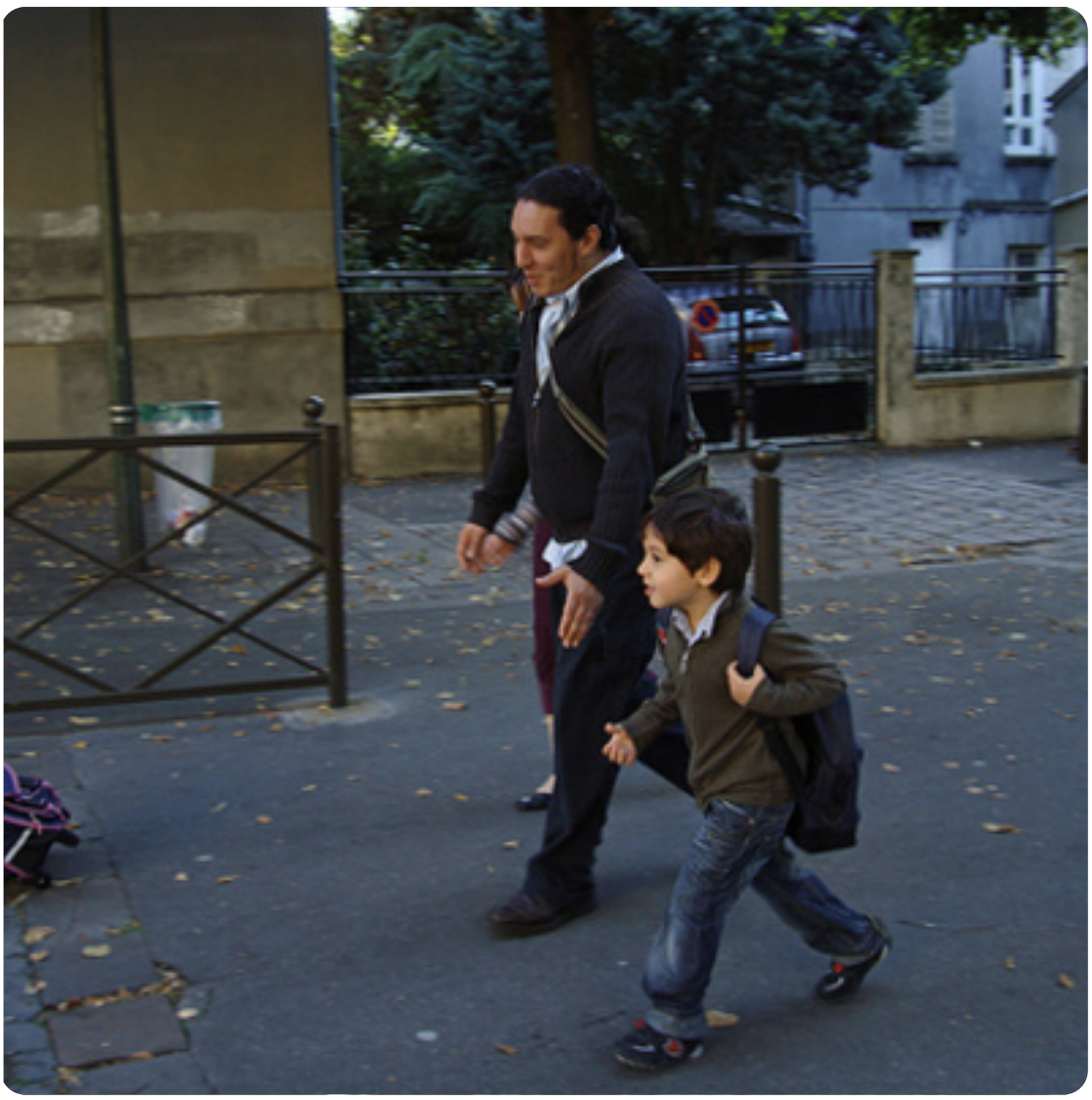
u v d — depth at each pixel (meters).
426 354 11.63
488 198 16.39
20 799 3.69
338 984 3.25
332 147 11.11
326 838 4.11
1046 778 4.61
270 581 7.32
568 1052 2.95
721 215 19.55
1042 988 3.21
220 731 5.06
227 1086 2.82
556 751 3.46
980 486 10.59
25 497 4.98
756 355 12.17
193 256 10.84
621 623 3.35
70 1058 2.91
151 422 7.89
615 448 3.15
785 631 2.76
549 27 13.17
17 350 10.51
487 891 3.75
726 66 15.98
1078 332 13.61
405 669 5.89
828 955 3.11
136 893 3.73
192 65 10.63
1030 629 6.53
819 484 10.70
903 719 5.23
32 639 6.24
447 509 9.87
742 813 2.80
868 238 21.94
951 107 22.25
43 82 10.41
